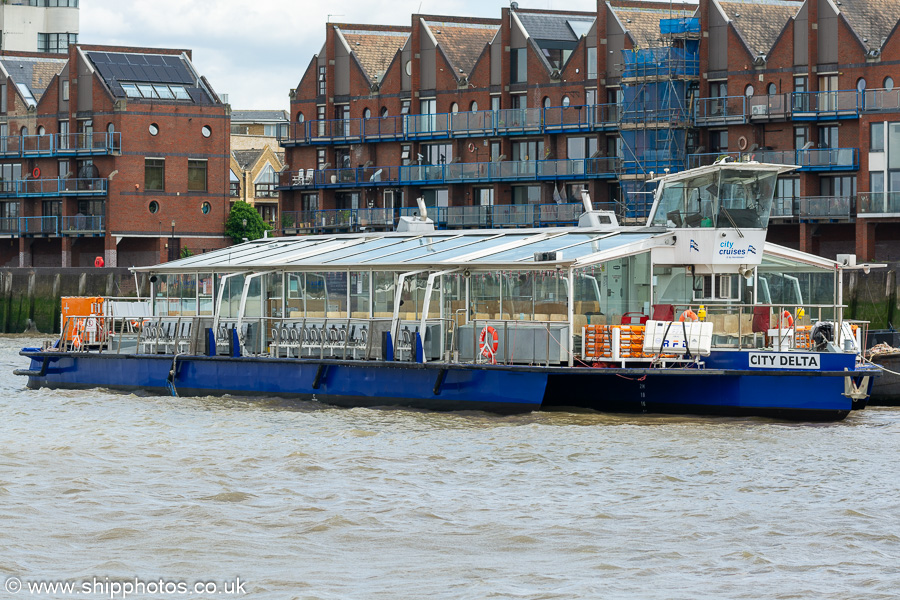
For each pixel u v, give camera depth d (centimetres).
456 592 3148
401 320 6412
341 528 3769
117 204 17175
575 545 3600
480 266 6219
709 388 5934
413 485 4397
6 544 3534
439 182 15712
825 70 13388
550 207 14738
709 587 3200
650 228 6444
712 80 14062
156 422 6050
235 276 7431
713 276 6394
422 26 16150
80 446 5256
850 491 4275
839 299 6225
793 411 5834
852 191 13325
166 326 7462
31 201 17888
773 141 13712
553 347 5962
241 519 3872
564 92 15100
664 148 14012
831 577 3281
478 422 5888
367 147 16512
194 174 17662
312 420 6031
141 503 4081
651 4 15188
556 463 4794
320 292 7006
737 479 4475
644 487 4350
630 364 5984
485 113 15438
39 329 15788
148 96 17438
